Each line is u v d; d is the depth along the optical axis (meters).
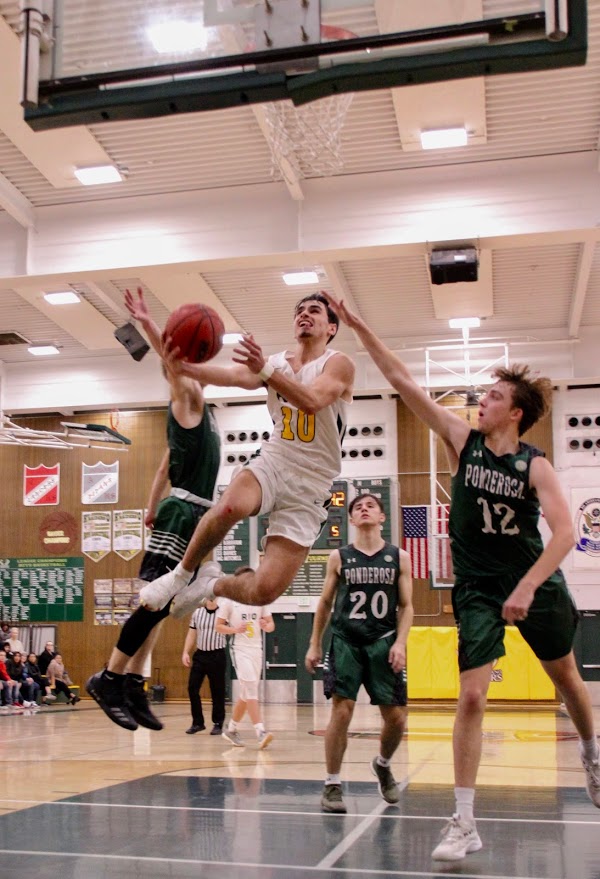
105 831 4.66
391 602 5.47
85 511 19.38
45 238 11.84
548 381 4.11
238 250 11.30
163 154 10.55
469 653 3.87
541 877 3.62
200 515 4.33
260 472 3.88
